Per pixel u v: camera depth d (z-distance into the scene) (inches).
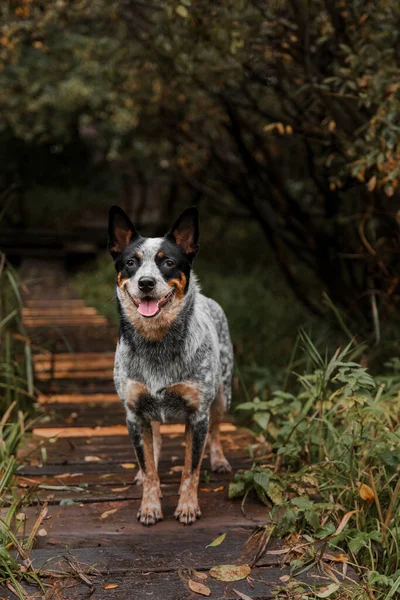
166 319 126.6
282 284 454.3
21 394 206.8
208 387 134.2
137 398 132.2
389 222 250.4
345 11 206.7
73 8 256.8
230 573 115.6
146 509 135.2
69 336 334.0
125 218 133.3
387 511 129.5
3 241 637.9
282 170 362.6
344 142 220.5
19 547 118.9
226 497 147.3
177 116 346.0
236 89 285.4
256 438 183.0
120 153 520.4
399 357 233.3
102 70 297.3
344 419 153.5
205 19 209.3
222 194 516.1
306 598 108.3
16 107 414.0
